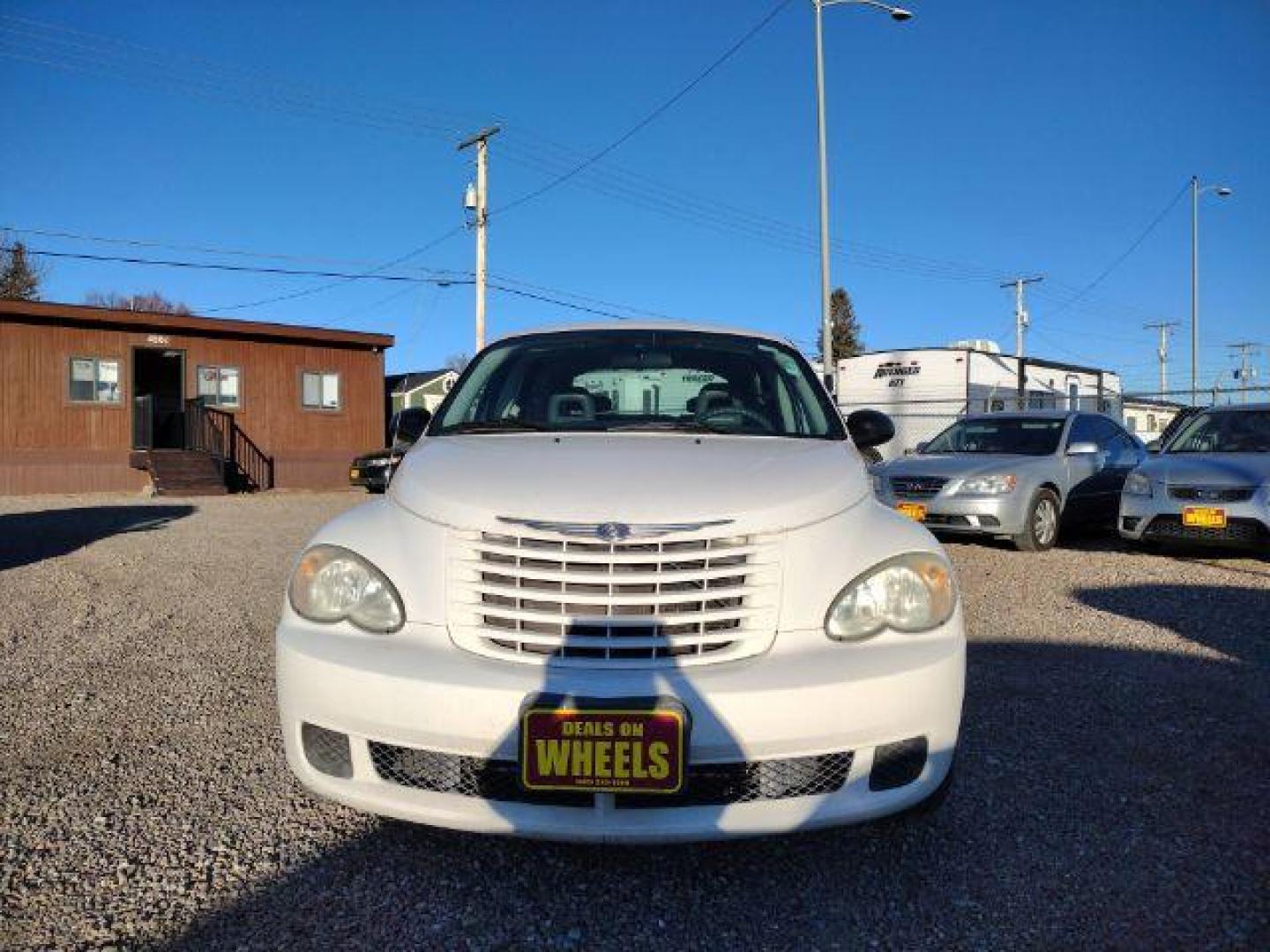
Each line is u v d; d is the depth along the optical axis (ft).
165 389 83.35
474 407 12.76
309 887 8.64
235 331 70.54
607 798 7.81
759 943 7.82
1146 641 17.48
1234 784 10.98
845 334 207.00
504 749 7.80
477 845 9.45
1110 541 32.60
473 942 7.80
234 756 11.81
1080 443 30.17
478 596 8.38
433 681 7.93
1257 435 28.78
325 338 74.95
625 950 7.71
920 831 9.78
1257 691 14.40
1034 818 10.09
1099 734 12.55
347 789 8.32
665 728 7.61
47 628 18.76
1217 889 8.66
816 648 8.28
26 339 62.80
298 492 70.69
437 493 9.10
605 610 8.11
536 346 13.69
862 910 8.34
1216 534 25.86
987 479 28.43
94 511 47.85
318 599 8.83
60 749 12.01
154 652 16.84
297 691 8.49
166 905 8.32
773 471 9.56
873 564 8.66
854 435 13.39
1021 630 18.35
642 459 9.78
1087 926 8.08
